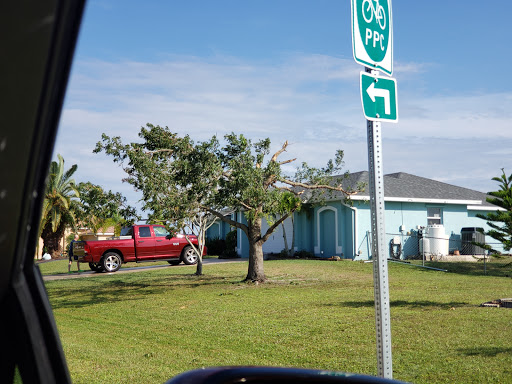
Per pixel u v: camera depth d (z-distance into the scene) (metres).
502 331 8.63
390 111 4.48
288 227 31.77
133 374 6.72
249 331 9.63
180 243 26.27
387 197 27.75
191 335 9.51
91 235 27.05
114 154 16.08
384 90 4.48
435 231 27.58
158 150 16.16
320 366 6.96
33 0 0.84
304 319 10.65
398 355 7.35
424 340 8.21
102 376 6.62
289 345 8.36
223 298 14.57
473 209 31.73
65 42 0.95
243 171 15.58
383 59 4.55
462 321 9.63
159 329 10.27
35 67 0.93
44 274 26.14
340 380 1.31
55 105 1.03
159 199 15.93
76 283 20.84
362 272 21.39
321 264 24.64
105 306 14.13
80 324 11.21
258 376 1.29
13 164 1.03
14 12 0.83
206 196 16.08
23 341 1.21
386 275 4.17
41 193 1.15
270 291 15.82
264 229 33.66
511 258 26.91
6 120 0.96
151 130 16.41
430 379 6.17
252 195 15.77
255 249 18.45
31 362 1.20
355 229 27.23
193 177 15.50
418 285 16.80
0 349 1.21
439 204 30.20
